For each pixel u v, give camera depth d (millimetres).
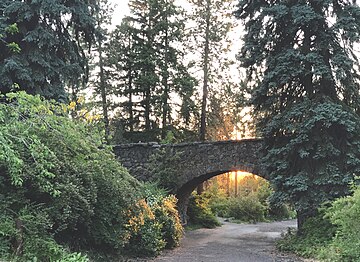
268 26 12688
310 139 11500
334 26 11445
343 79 11633
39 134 6500
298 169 11977
